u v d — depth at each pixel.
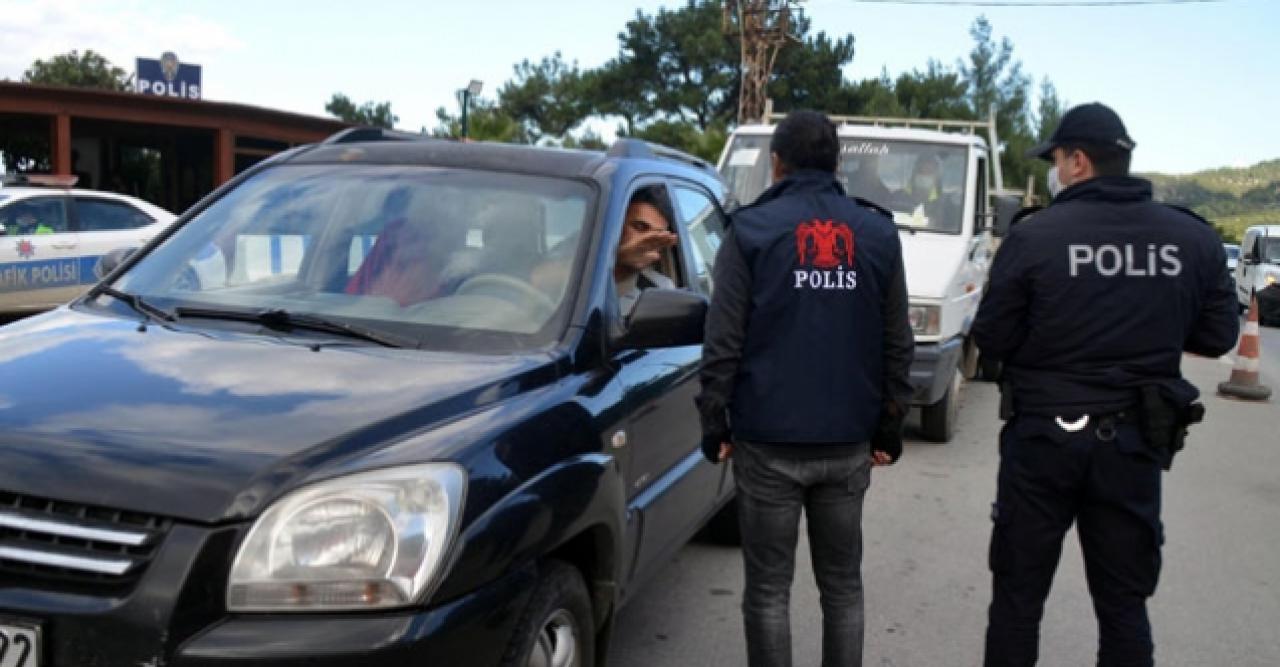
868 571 5.47
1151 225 3.36
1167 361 3.34
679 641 4.50
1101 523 3.42
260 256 3.74
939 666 4.36
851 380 3.33
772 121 11.09
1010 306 3.42
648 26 54.31
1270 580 5.48
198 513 2.33
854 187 9.29
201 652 2.26
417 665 2.36
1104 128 3.42
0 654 2.29
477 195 3.84
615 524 3.22
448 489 2.51
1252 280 25.23
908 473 7.54
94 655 2.27
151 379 2.83
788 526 3.43
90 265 12.66
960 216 9.01
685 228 4.58
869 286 3.35
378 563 2.39
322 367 2.99
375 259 3.64
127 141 26.91
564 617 2.99
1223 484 7.45
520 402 2.98
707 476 4.48
